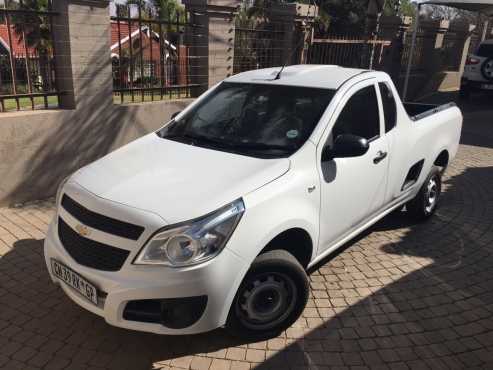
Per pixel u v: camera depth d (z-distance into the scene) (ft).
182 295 8.33
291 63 29.27
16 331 10.28
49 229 10.26
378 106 13.19
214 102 13.19
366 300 11.96
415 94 48.80
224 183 9.33
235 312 9.41
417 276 13.26
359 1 73.61
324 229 11.18
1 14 15.87
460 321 11.28
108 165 10.62
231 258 8.64
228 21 23.52
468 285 12.92
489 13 51.08
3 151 16.08
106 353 9.75
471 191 20.97
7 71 19.36
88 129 18.56
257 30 27.09
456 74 57.36
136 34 23.27
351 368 9.59
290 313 10.27
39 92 17.71
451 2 38.60
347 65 34.78
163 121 21.61
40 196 17.57
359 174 12.03
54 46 17.39
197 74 23.77
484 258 14.56
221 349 9.97
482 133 33.94
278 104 12.05
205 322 8.71
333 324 10.94
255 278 9.51
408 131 14.49
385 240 15.51
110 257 8.64
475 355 10.12
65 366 9.36
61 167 17.99
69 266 9.05
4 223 15.31
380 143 12.94
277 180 9.75
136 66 23.02
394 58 41.81
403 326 10.99
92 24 17.61
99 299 8.71
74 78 17.57
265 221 9.21
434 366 9.75
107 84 18.80
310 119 11.30
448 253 14.79
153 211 8.54
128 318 8.59
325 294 12.15
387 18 40.11
